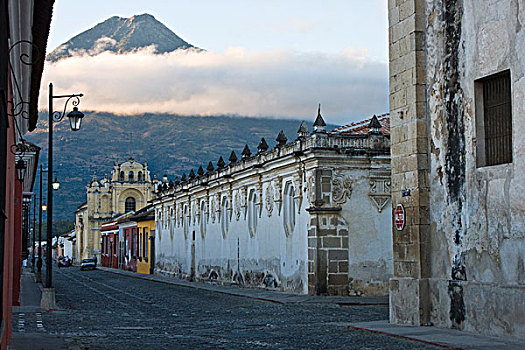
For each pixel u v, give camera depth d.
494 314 14.93
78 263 112.25
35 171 31.97
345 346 14.41
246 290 38.94
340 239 31.75
